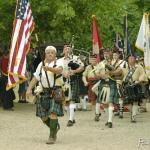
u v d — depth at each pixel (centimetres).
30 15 2342
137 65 2734
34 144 1967
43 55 2164
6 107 3173
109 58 2608
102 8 3572
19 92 3644
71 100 2477
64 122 2586
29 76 3922
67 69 2500
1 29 3381
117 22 3909
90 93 2920
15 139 2077
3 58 3192
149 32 3016
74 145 1950
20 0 2317
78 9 3538
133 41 5244
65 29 3588
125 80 2692
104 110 2895
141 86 2692
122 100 2739
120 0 3638
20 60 2352
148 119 2781
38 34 3572
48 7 3322
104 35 4069
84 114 2959
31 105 3462
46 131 2288
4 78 3173
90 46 3888
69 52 2569
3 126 2439
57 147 1906
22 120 2661
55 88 1997
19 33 2341
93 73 2903
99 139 2089
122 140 2067
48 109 1998
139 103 2848
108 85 2534
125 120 2708
